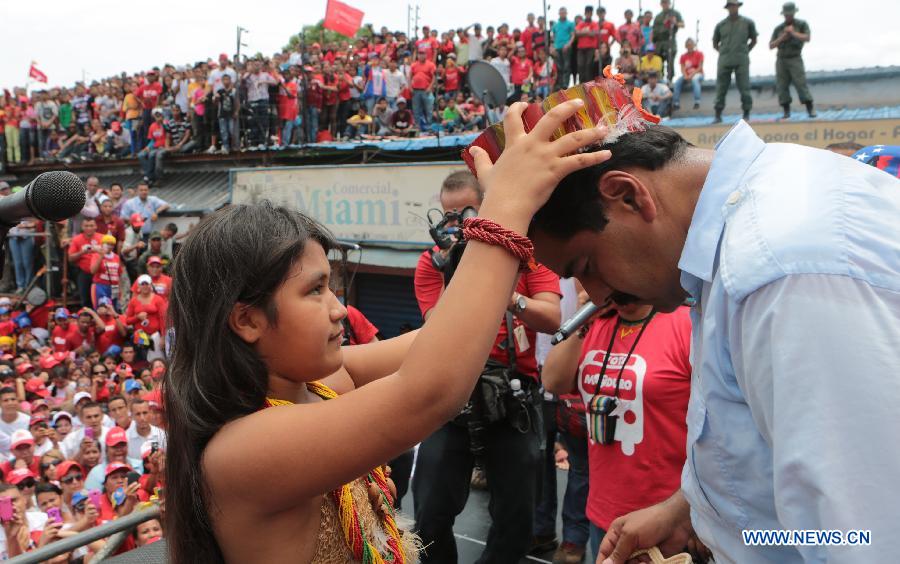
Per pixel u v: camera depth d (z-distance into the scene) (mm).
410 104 14297
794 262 938
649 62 12586
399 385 1056
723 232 1112
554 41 12750
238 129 13570
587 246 1239
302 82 13398
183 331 1177
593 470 2502
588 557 3596
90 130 18125
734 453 1118
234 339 1144
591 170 1174
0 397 6430
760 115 11914
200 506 1133
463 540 3812
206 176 14422
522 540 2977
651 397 2289
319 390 1342
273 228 1146
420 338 1082
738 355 1036
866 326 883
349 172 9703
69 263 11891
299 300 1140
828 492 865
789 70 10766
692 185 1193
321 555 1183
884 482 850
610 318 2520
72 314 10992
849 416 869
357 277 11000
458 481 2980
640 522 1690
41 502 4957
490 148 1287
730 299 1029
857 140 7949
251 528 1110
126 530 2535
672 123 11422
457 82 14008
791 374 907
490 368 2900
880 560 846
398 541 1369
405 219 9328
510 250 1101
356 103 14180
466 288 1090
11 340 10688
